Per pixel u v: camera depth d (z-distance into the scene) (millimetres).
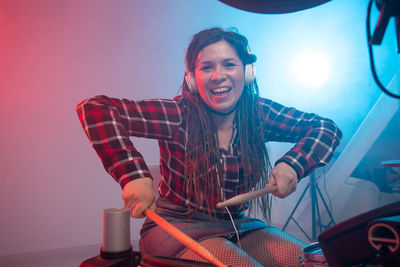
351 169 3498
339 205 3625
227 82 1045
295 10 791
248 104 1157
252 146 1127
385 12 499
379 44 527
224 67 1049
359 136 3471
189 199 1026
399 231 434
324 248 562
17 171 3469
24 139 3512
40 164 3545
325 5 3910
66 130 3652
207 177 1032
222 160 1053
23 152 3500
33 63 3582
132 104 1011
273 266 983
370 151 3533
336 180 3578
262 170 1131
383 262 454
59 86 3648
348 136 3709
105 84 3814
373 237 465
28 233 3455
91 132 893
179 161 1058
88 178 3701
